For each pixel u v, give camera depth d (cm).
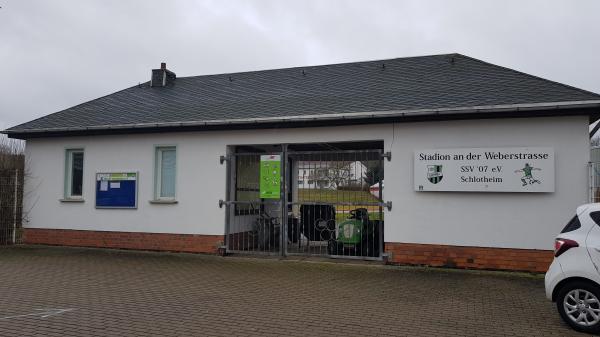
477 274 910
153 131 1199
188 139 1181
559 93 930
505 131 942
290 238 1252
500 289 787
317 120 1041
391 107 1010
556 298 592
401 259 997
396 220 1004
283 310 650
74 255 1143
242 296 732
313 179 1096
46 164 1317
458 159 958
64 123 1289
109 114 1316
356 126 1046
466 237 959
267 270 955
